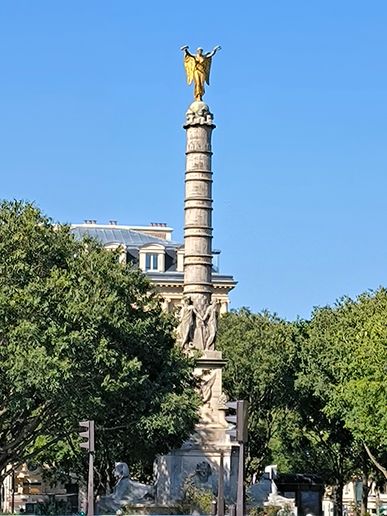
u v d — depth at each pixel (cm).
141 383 7812
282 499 8919
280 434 12494
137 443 8356
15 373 6912
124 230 16450
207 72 9519
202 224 9288
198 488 8450
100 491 9856
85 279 7812
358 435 9744
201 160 9338
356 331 10662
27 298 7125
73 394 7275
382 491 15075
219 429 8762
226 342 11662
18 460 8012
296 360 11469
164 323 8531
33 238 7788
